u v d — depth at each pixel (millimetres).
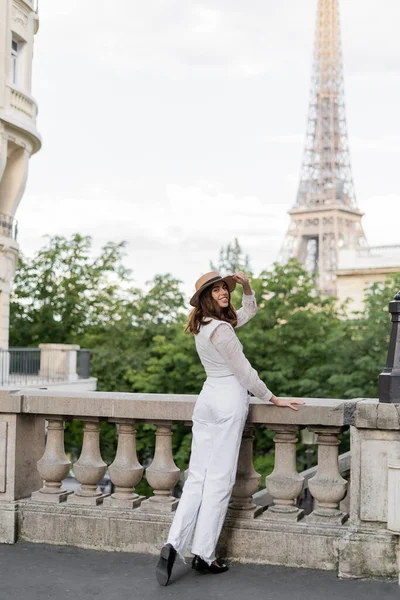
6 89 30562
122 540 6164
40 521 6379
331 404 5695
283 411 5793
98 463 6488
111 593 5254
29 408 6434
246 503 6000
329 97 115125
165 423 6254
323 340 31766
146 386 34812
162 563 5410
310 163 111438
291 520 5852
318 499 5891
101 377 39469
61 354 30266
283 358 31297
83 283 42562
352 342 29828
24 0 31406
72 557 6027
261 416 5855
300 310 31594
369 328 29859
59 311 42562
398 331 5559
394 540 5465
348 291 62562
